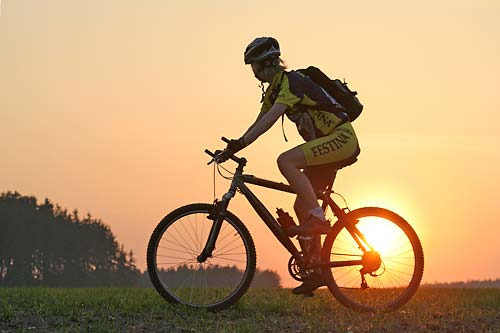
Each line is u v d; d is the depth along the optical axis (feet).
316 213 20.70
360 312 21.72
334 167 21.31
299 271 21.45
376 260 21.63
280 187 21.35
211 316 20.86
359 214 21.76
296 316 21.12
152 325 19.52
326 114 20.93
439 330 19.51
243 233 21.50
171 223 21.62
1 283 601.21
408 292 21.97
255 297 25.99
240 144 20.77
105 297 25.75
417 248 21.88
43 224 644.27
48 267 630.33
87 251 651.66
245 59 21.39
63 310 21.59
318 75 21.26
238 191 21.49
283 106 20.63
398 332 19.10
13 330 18.95
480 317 21.43
